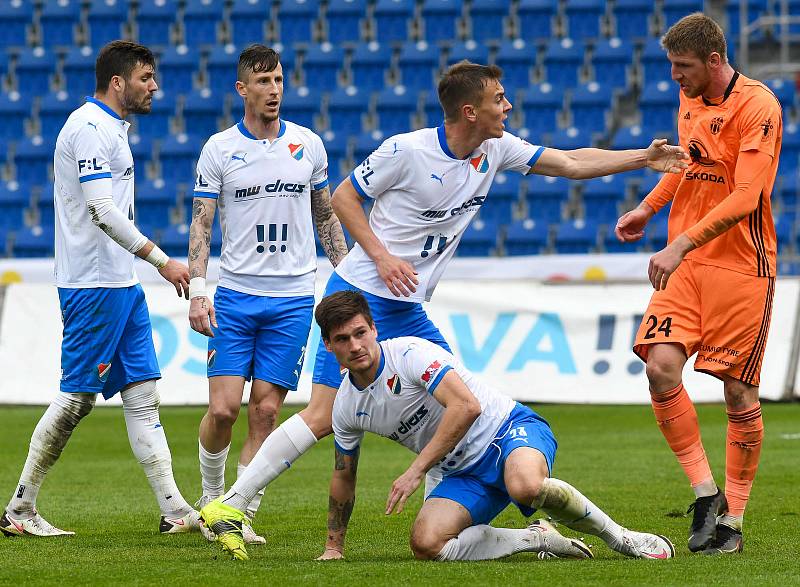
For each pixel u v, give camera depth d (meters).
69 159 20.61
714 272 19.05
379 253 18.88
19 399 47.72
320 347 18.83
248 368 22.17
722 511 18.88
